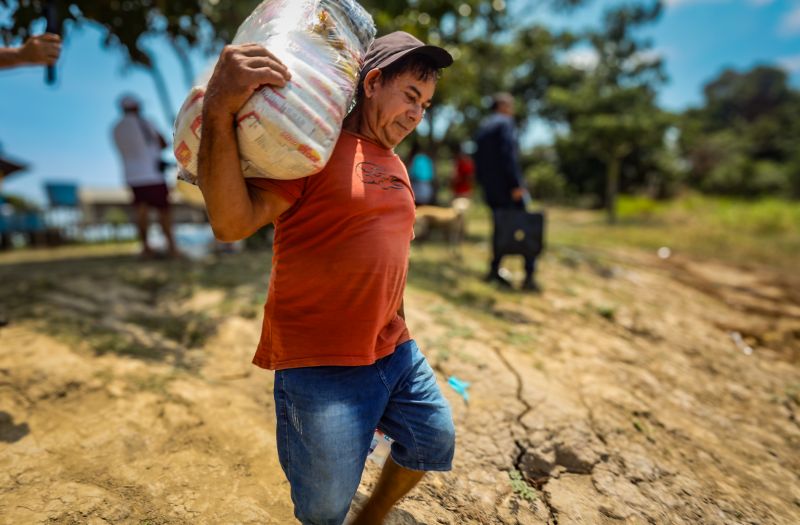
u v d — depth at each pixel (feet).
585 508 7.61
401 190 5.08
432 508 7.20
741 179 115.65
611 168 65.00
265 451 8.20
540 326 14.65
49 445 7.98
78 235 50.98
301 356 4.87
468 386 10.36
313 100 3.99
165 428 8.63
